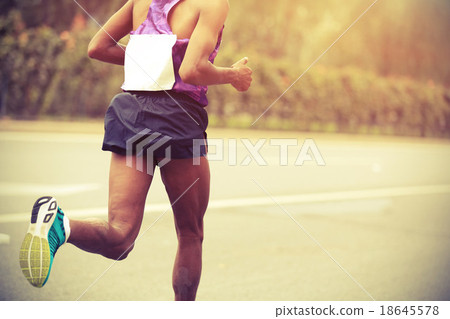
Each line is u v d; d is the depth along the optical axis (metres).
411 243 12.52
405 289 9.27
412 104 50.44
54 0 41.47
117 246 5.61
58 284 8.91
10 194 15.88
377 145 41.06
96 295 8.45
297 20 53.84
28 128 31.23
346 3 54.12
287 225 13.80
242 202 16.61
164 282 9.27
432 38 57.19
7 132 30.64
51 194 16.05
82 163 22.20
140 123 5.84
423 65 57.16
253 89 41.62
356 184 22.16
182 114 5.90
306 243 12.13
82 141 29.05
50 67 35.81
